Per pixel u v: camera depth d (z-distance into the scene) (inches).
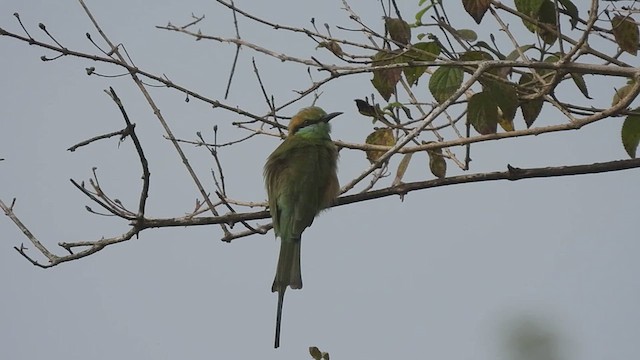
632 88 379.2
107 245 398.0
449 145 395.2
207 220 416.8
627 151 407.2
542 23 402.6
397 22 399.9
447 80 396.2
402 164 422.0
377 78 405.1
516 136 385.4
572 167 397.7
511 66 364.8
